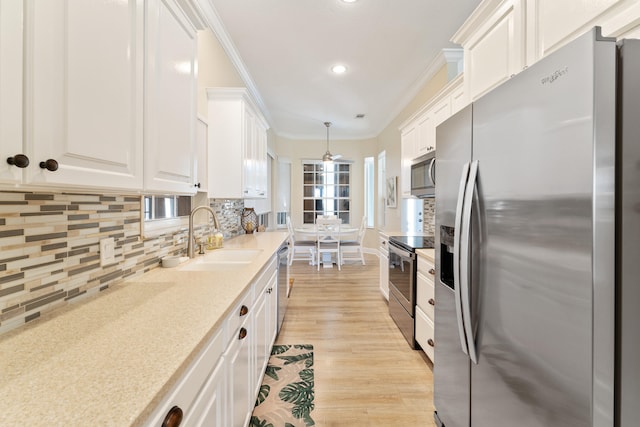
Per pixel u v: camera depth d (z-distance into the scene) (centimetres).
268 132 560
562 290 76
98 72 81
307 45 310
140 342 83
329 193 716
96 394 61
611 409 69
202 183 239
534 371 85
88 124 77
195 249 229
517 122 91
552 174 78
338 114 543
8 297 87
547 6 120
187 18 141
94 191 97
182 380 77
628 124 68
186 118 140
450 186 140
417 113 303
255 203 466
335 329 290
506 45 145
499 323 100
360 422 169
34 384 64
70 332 88
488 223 106
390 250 318
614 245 68
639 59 67
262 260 200
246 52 326
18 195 90
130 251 149
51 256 102
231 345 120
